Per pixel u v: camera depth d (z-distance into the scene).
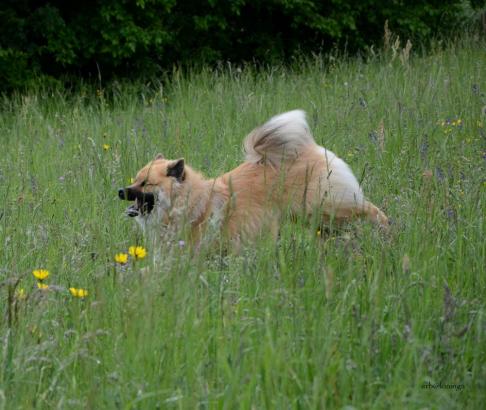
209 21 26.09
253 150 11.15
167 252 8.74
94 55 25.14
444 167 12.71
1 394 6.08
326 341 6.49
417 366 6.55
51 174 14.54
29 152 16.23
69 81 25.34
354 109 17.08
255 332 7.08
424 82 18.62
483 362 6.92
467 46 24.45
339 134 15.54
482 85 19.28
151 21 25.14
